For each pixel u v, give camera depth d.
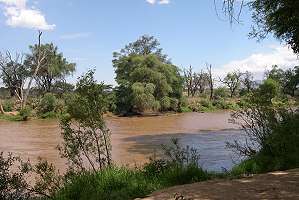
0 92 84.06
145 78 67.25
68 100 10.76
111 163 10.49
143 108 64.75
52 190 9.16
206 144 28.17
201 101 76.06
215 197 6.91
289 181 7.71
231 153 22.88
